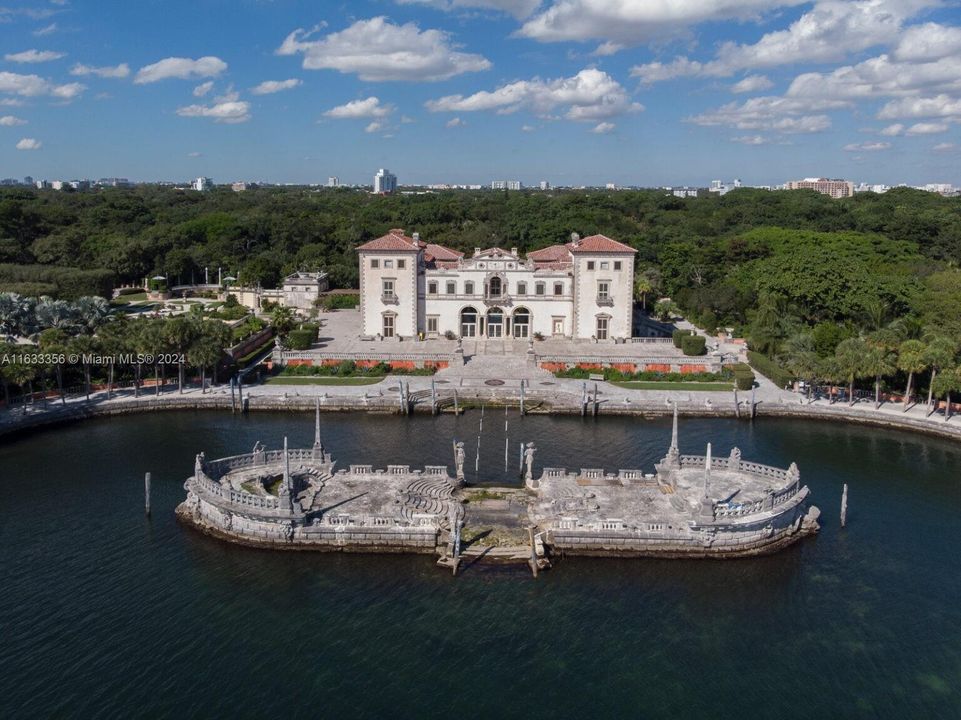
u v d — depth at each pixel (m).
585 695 42.75
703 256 171.62
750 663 45.91
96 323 116.00
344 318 157.12
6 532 60.69
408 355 116.31
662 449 83.25
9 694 41.72
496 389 102.88
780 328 118.19
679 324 150.75
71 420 91.75
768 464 78.56
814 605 52.06
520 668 44.91
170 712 40.72
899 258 157.38
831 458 80.50
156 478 72.56
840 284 123.81
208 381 106.56
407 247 130.50
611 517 61.38
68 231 196.25
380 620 49.38
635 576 55.22
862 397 100.62
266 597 51.84
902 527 63.69
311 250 199.00
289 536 58.81
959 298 108.38
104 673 43.72
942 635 48.91
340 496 64.81
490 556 56.97
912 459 80.31
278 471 69.00
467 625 48.91
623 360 114.50
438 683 43.44
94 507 65.81
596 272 130.25
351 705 41.53
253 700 41.78
